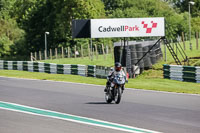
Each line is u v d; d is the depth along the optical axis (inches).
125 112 1533.0
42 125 1250.6
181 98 2030.0
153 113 1512.1
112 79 1781.5
